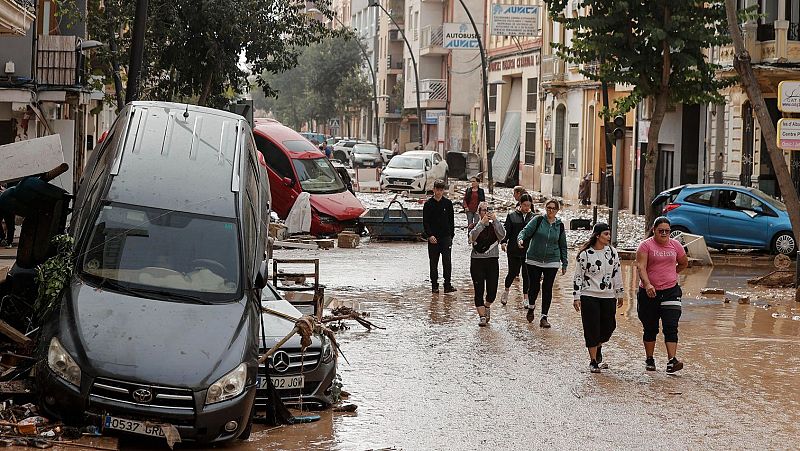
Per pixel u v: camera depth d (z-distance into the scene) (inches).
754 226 1159.6
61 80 1104.2
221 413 393.4
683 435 446.6
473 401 500.1
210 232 458.6
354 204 1347.2
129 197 465.7
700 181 1603.1
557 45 1196.5
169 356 396.8
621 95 1939.0
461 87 3063.5
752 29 1390.3
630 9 1146.7
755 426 463.8
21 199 518.9
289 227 1272.1
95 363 389.1
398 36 3882.9
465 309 785.6
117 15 1196.5
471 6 3006.9
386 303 804.6
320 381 474.6
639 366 591.5
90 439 382.9
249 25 1242.6
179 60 1237.7
